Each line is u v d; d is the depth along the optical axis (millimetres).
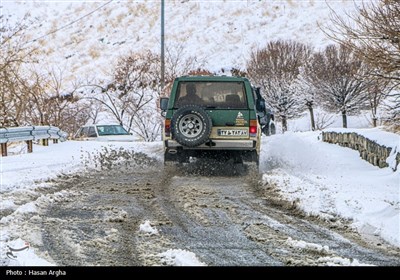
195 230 9383
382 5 14906
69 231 9148
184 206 11406
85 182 14695
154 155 20203
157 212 10828
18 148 25891
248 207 11398
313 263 7520
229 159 16578
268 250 8188
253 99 16141
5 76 27266
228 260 7645
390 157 15148
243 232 9289
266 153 17766
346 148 22000
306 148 17859
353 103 40938
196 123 15734
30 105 29438
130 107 40094
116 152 20656
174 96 16297
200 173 16625
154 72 44188
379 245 8656
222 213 10773
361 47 15320
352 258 7879
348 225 9844
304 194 12047
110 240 8633
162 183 14625
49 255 7781
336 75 41281
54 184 14117
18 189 12953
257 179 14891
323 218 10242
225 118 15969
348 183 13531
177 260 7535
